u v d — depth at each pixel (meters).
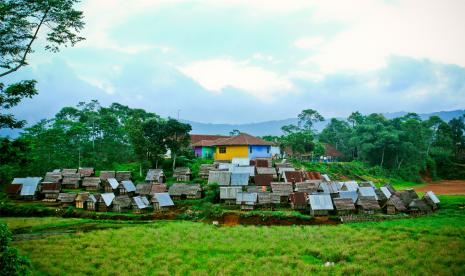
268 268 30.69
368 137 115.81
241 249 37.19
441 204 60.47
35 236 45.66
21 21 28.36
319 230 45.19
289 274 29.08
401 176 110.31
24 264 21.97
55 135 89.06
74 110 111.56
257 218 53.69
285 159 95.81
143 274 30.00
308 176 71.25
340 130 146.62
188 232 45.53
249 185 68.50
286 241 40.19
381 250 34.97
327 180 71.88
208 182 67.94
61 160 89.75
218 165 75.88
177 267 31.84
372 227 45.72
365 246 36.69
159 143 80.00
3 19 27.56
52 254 35.84
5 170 79.81
